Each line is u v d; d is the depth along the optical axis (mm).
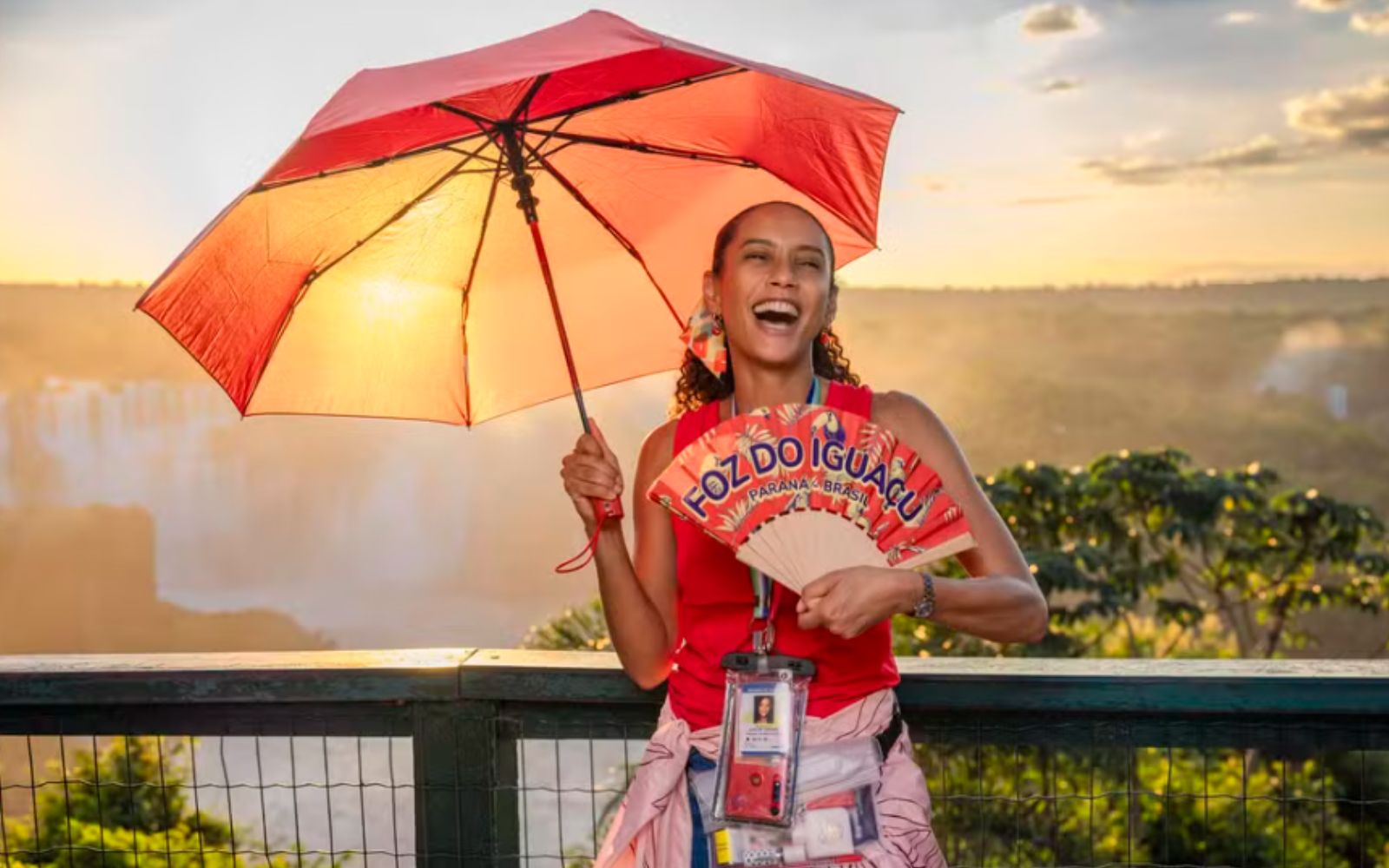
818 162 2078
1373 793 6160
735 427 1684
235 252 1842
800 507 1676
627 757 2172
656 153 2104
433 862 2197
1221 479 10438
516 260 2139
